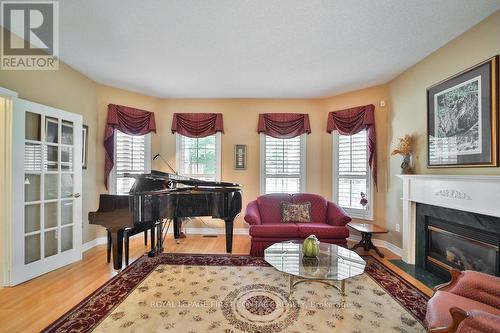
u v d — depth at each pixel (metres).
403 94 3.26
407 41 2.51
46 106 2.69
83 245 3.45
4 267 2.35
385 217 3.62
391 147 3.52
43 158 2.66
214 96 4.33
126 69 3.22
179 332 1.71
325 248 2.59
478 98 2.18
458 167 2.40
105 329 1.74
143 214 2.59
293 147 4.39
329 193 4.21
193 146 4.45
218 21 2.17
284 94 4.18
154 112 4.35
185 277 2.59
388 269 2.81
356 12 2.04
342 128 3.97
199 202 2.96
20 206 2.42
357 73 3.31
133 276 2.61
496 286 1.42
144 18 2.13
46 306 2.04
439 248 2.70
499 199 1.91
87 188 3.54
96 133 3.72
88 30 2.33
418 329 1.76
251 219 3.32
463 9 2.02
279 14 2.07
